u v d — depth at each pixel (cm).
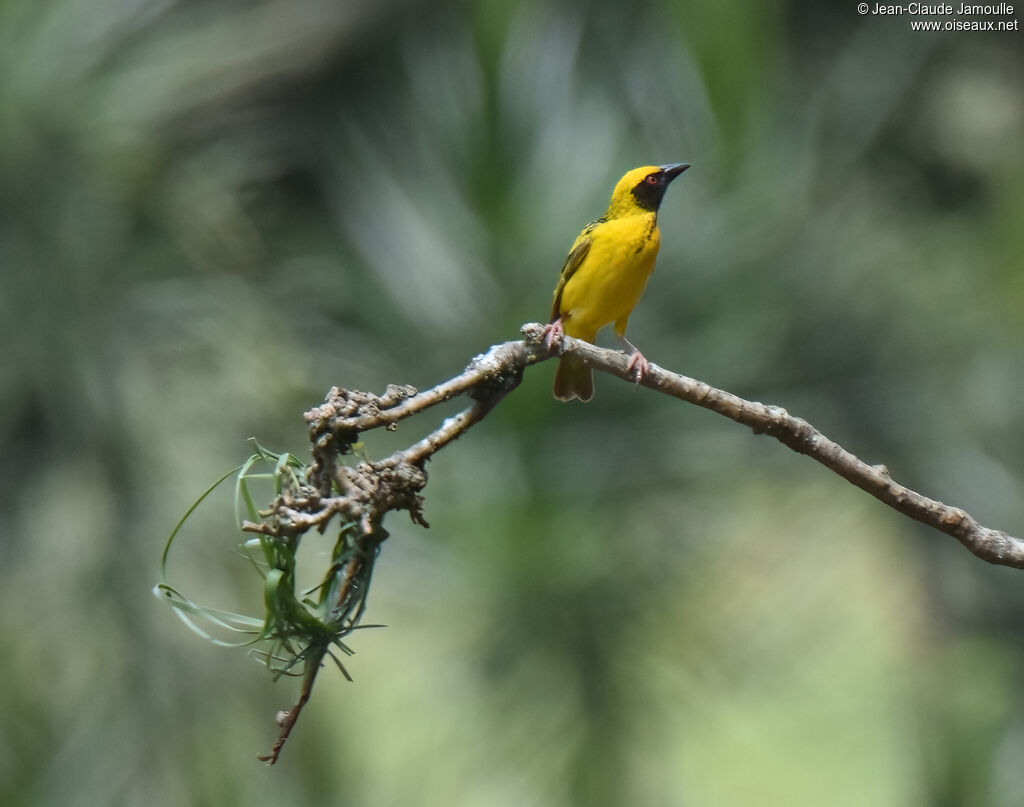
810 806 1236
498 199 1039
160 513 1032
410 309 1083
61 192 1073
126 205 1116
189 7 1191
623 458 1051
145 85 1120
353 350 1151
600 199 1062
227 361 1098
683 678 1081
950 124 1414
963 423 1195
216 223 1146
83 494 1048
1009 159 1402
